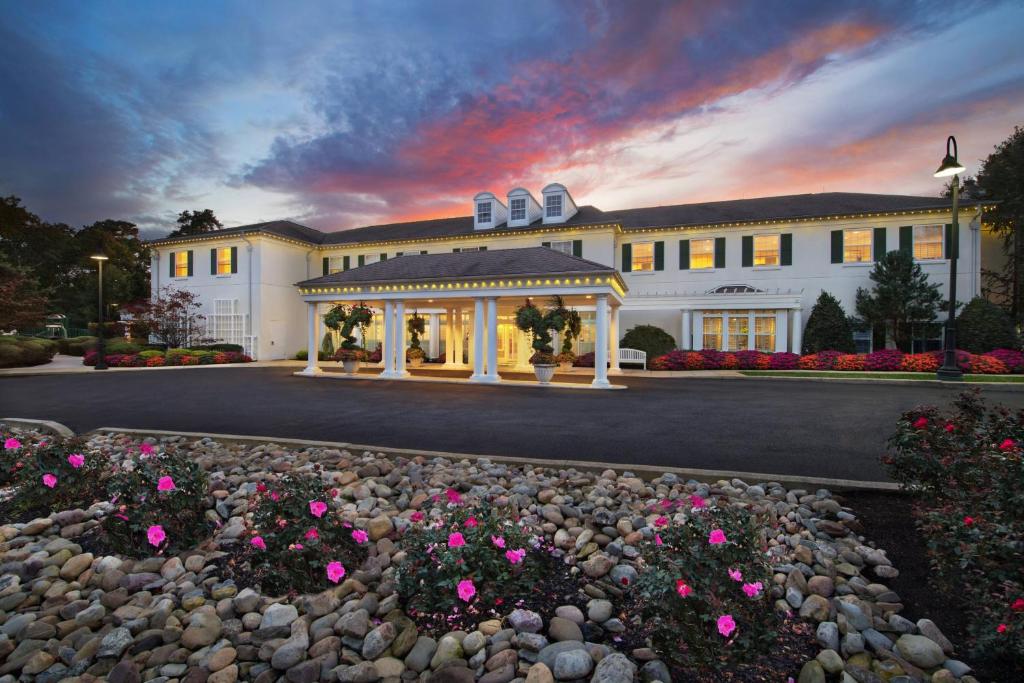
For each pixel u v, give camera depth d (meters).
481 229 29.73
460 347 24.50
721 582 2.63
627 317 26.73
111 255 51.81
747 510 3.79
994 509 3.24
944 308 21.95
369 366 26.50
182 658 2.76
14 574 3.57
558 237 27.45
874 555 3.57
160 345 30.70
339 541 3.64
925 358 19.84
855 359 20.81
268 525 3.51
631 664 2.53
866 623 2.92
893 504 4.51
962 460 3.83
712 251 26.03
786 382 17.69
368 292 19.16
